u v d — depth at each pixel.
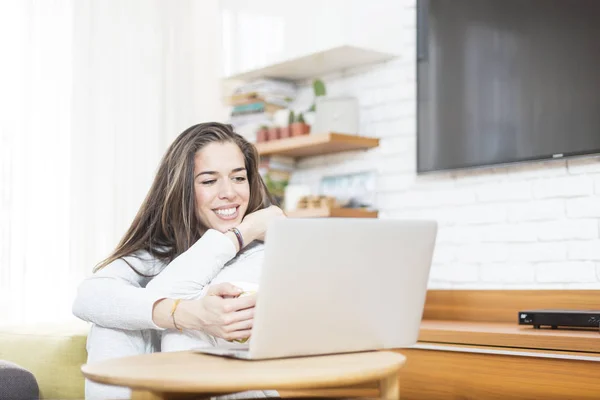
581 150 2.60
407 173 3.16
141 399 1.25
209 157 1.80
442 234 3.03
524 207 2.79
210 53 3.85
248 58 3.55
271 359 1.36
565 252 2.67
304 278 1.30
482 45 2.89
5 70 3.22
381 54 3.18
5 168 3.20
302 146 3.22
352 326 1.40
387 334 1.46
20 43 3.26
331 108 3.22
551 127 2.68
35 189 3.26
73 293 3.34
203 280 1.69
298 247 1.28
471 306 2.89
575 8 2.63
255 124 3.50
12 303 3.17
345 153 3.39
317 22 3.17
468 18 2.94
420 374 2.51
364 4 3.14
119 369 1.25
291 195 3.30
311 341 1.37
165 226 1.84
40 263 3.25
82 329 2.38
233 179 1.83
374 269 1.39
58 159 3.34
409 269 1.45
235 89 3.59
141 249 1.85
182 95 3.76
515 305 2.77
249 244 1.82
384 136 3.24
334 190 3.37
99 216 3.44
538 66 2.73
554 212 2.71
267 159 3.51
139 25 3.64
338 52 3.15
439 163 3.00
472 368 2.37
